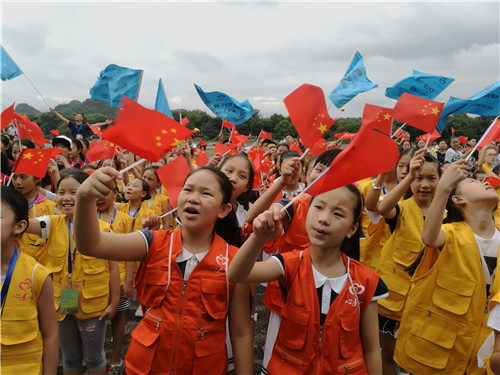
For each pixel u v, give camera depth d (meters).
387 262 2.93
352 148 1.35
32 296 1.75
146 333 1.69
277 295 1.77
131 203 4.33
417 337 2.22
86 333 2.64
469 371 2.15
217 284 1.70
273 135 20.09
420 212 2.88
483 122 16.34
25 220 1.78
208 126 16.31
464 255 2.13
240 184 3.05
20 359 1.69
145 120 1.48
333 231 1.59
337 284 1.67
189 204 1.72
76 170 2.78
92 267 2.65
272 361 1.71
